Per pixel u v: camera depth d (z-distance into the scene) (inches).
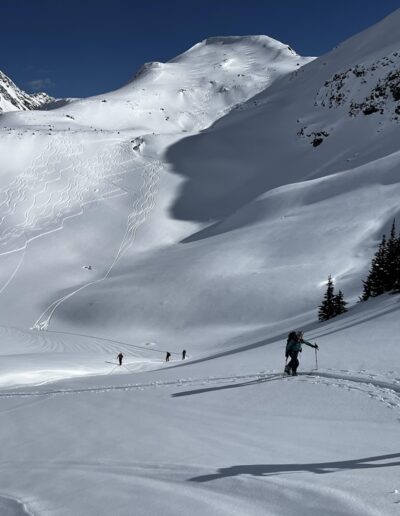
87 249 4660.4
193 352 2349.9
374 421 401.4
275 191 4719.5
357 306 1615.4
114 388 701.9
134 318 3166.8
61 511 256.2
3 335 2780.5
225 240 3996.1
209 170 6550.2
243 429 408.8
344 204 3880.4
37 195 5462.6
